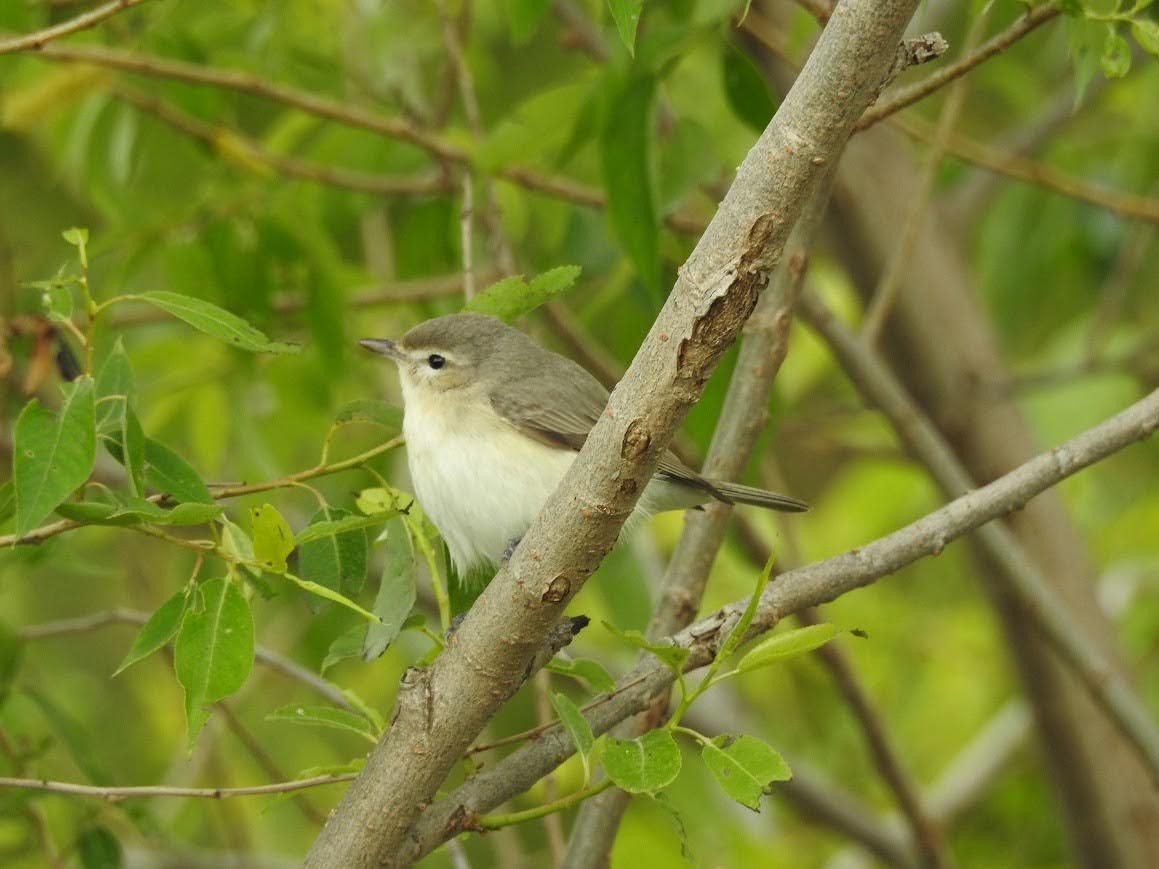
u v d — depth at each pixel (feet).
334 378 37.42
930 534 24.04
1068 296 53.26
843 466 57.57
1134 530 50.31
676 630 28.40
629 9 20.97
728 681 45.60
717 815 39.83
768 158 18.65
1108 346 50.34
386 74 43.01
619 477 20.04
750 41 37.42
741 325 19.02
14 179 54.49
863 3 18.11
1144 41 25.13
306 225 36.88
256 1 42.34
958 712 49.83
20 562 28.02
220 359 40.63
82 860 30.63
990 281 47.32
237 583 21.29
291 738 47.32
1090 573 42.29
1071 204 46.21
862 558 23.94
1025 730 47.91
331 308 36.88
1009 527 41.70
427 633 23.30
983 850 49.44
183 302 21.63
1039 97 50.96
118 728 50.70
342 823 21.99
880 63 18.30
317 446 42.52
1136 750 32.14
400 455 41.47
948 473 34.73
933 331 42.78
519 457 32.40
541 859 46.62
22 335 28.76
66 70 37.63
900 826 45.78
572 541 20.58
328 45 43.21
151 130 42.42
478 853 55.88
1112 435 24.34
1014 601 41.19
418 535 24.34
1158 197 46.37
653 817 39.99
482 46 49.44
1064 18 26.58
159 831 31.89
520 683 21.95
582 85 32.17
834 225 42.98
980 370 43.01
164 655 41.22
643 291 38.42
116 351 22.98
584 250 41.57
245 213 37.42
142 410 41.01
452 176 41.09
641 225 30.42
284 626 46.60
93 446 20.26
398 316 46.37
